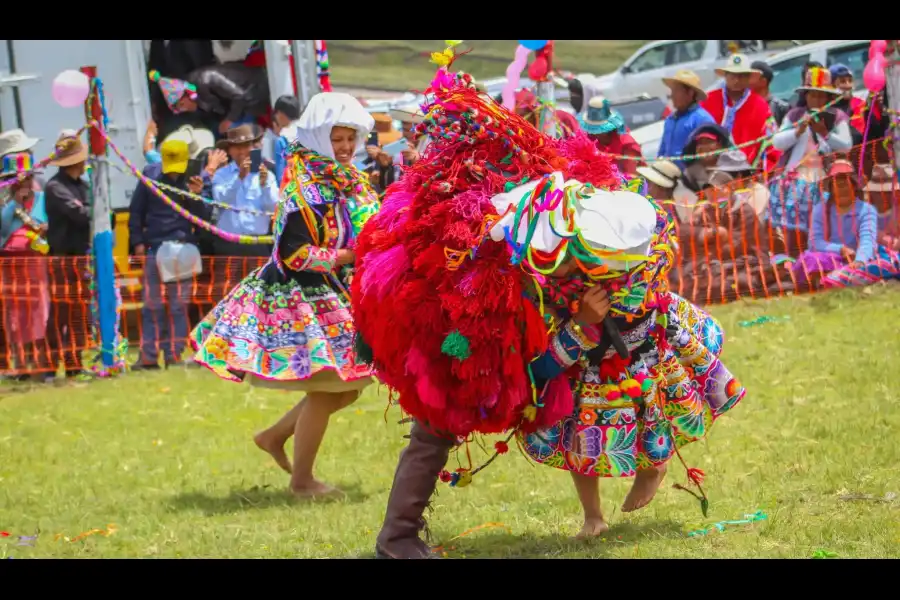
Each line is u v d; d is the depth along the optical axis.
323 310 7.82
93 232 12.84
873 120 14.52
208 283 13.68
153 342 13.21
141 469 8.90
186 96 16.83
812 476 7.46
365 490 8.09
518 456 8.66
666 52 22.58
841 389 9.72
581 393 6.15
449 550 6.43
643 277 5.96
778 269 13.88
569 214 5.55
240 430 10.11
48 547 6.88
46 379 12.88
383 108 21.25
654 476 6.50
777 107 17.50
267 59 16.55
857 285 13.70
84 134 16.62
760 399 9.66
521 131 5.96
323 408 7.89
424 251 5.72
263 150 15.78
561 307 5.88
